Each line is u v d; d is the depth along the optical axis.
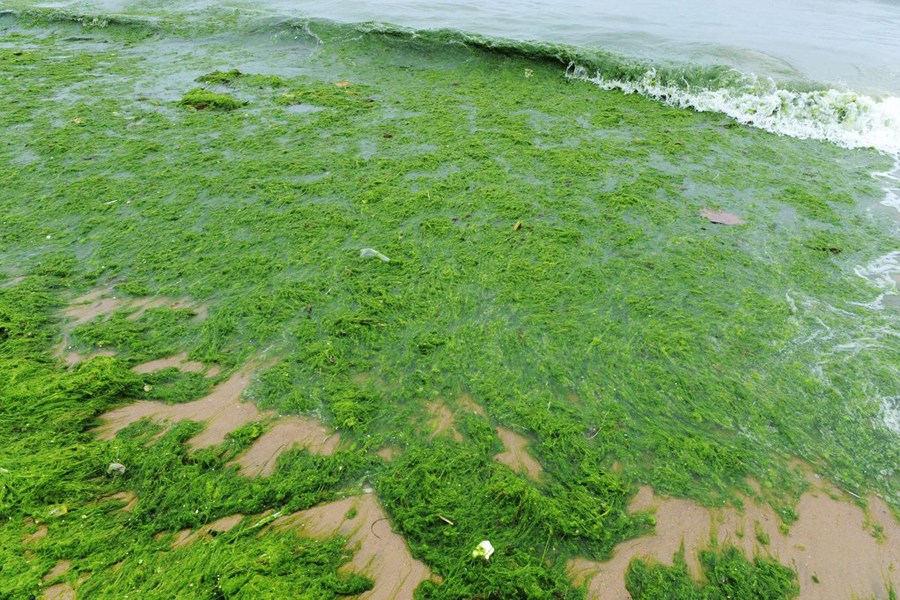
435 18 12.75
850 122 7.79
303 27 11.88
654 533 3.06
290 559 2.82
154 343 4.25
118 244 5.41
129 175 6.68
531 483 3.28
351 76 10.16
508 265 5.05
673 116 8.41
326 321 4.43
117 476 3.24
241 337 4.32
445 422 3.66
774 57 9.70
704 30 11.60
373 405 3.74
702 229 5.61
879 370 3.94
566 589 2.78
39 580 2.64
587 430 3.58
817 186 6.45
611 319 4.46
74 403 3.64
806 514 3.14
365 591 2.75
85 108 8.55
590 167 6.84
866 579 2.84
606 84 9.52
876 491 3.24
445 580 2.78
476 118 8.35
